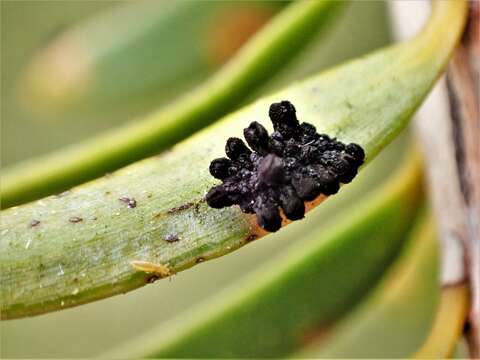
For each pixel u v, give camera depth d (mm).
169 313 61
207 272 59
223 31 47
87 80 49
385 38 54
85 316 65
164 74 48
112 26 49
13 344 65
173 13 48
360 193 48
